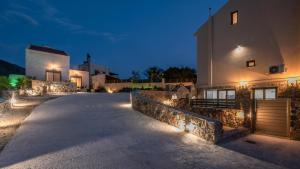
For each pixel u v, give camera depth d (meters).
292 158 7.25
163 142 7.71
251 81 14.49
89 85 38.22
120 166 5.49
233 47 15.75
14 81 24.64
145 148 6.98
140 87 42.03
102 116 11.89
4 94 19.52
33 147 6.76
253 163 6.17
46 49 30.58
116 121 10.77
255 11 14.30
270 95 13.35
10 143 7.09
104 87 40.97
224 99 15.45
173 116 10.17
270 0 13.42
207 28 18.33
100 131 8.84
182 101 18.59
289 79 12.47
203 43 18.83
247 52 14.74
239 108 14.12
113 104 16.58
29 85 25.31
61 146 6.90
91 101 18.09
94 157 6.05
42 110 13.38
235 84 15.55
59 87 28.73
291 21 12.43
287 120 11.24
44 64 29.16
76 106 15.16
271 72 13.25
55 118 11.12
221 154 6.77
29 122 10.12
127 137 8.12
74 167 5.37
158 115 11.40
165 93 20.45
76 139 7.69
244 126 13.16
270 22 13.40
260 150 8.15
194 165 5.75
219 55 16.89
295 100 11.02
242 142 9.40
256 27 14.22
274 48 13.18
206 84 18.22
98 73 43.78
